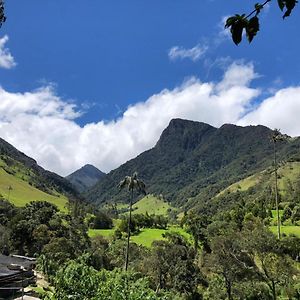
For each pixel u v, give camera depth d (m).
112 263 90.69
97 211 196.25
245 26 5.38
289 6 5.14
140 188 78.12
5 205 128.25
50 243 85.12
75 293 25.31
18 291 44.53
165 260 79.88
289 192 155.38
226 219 119.56
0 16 17.69
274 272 62.53
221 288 71.75
